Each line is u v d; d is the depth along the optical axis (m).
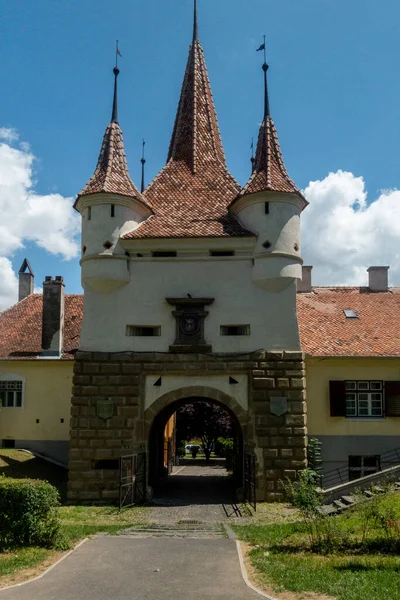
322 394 28.42
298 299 34.56
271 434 25.88
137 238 27.27
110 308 27.19
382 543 15.23
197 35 36.31
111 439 26.02
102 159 29.42
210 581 12.59
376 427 28.11
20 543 15.70
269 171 28.27
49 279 34.41
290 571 12.99
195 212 29.69
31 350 34.06
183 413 53.06
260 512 23.02
